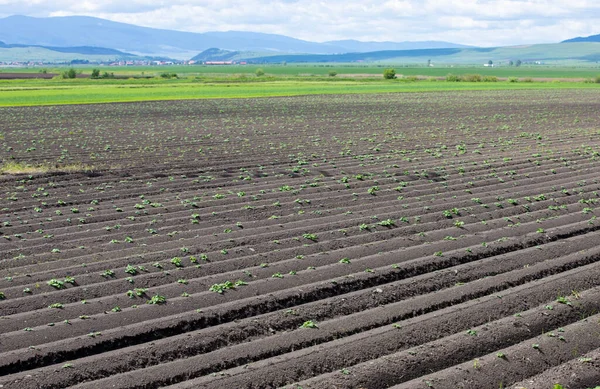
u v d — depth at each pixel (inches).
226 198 746.2
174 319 418.3
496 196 752.3
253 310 440.1
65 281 479.8
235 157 1043.3
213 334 401.4
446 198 746.8
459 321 420.5
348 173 899.4
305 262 527.5
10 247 567.8
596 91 2869.1
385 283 496.4
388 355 373.7
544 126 1496.1
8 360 364.8
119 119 1620.3
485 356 373.1
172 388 338.6
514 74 6963.6
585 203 720.3
